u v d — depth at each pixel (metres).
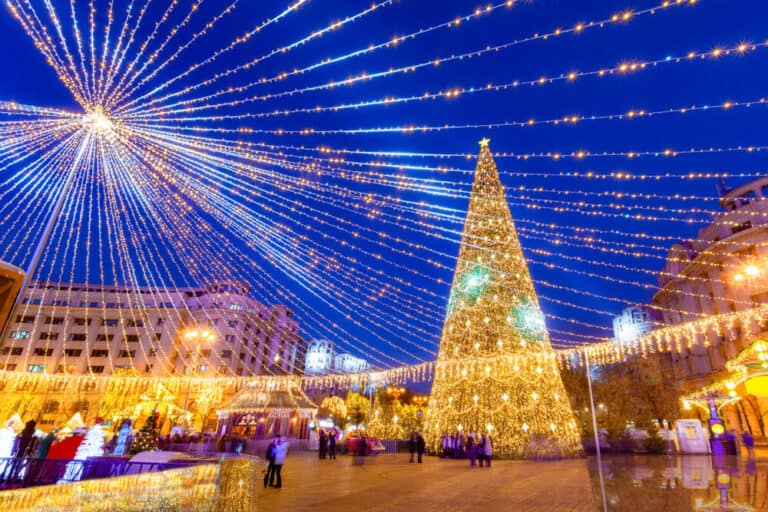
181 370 55.69
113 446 16.59
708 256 42.03
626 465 15.73
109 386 52.69
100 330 59.41
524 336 20.20
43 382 52.97
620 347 24.88
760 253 37.16
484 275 21.44
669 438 22.06
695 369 43.09
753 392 16.94
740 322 36.81
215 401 50.66
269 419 25.50
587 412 34.00
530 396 19.20
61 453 11.46
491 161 24.17
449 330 21.55
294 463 18.08
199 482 4.54
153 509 3.74
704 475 11.80
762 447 29.38
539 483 11.16
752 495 8.32
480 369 19.84
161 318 59.75
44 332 58.28
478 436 18.61
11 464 6.35
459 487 10.58
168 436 23.11
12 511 2.56
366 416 46.22
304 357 70.62
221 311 58.00
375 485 10.98
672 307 50.94
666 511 6.99
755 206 38.62
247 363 58.06
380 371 28.77
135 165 10.51
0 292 7.32
